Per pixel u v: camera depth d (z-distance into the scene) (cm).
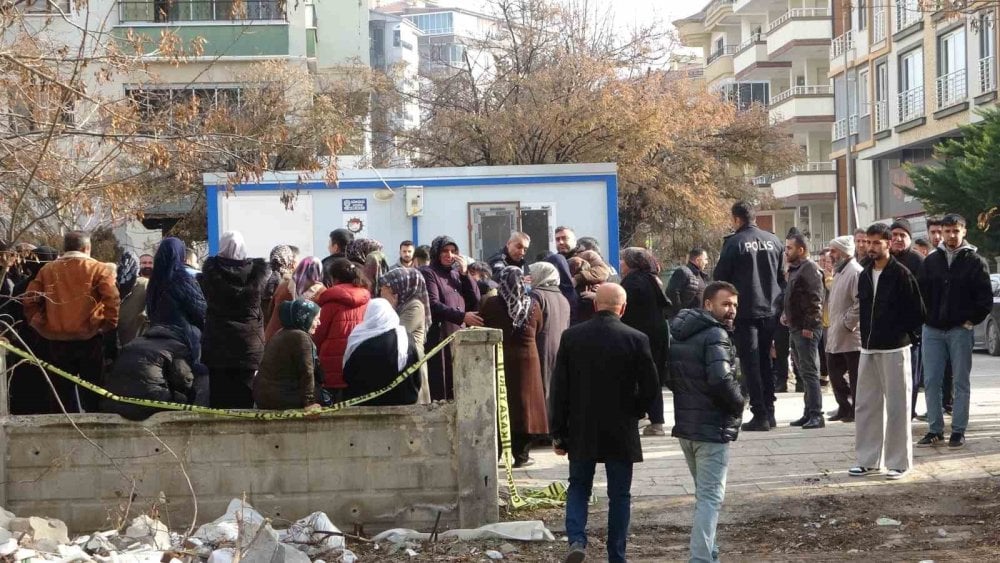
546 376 1123
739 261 1230
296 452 887
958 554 806
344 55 3925
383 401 945
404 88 3394
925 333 1121
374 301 957
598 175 1697
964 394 1102
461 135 3134
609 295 768
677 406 753
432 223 1692
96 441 883
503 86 3203
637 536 889
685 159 3359
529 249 1692
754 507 934
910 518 899
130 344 911
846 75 4441
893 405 1003
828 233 5684
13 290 1009
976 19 1495
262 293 1035
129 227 2466
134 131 958
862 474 1016
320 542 837
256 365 955
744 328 1238
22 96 911
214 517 884
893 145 4203
